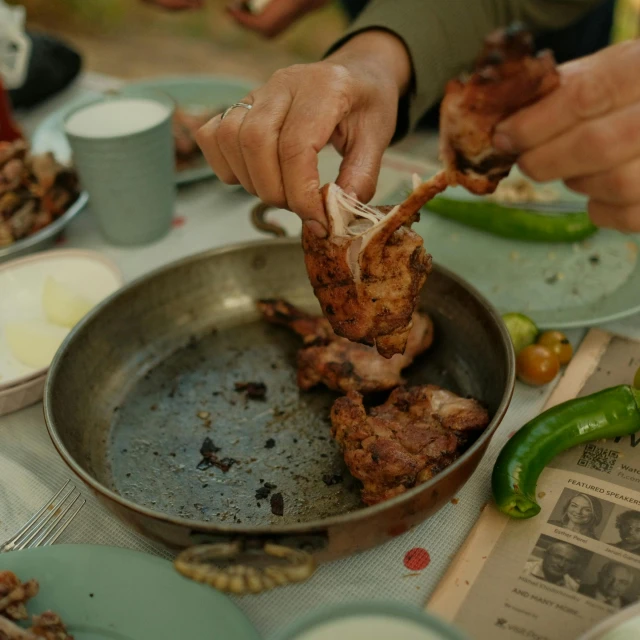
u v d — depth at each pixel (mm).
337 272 588
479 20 784
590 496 589
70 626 533
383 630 486
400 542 583
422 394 625
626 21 1313
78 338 652
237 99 1004
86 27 2332
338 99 606
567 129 528
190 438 642
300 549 528
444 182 542
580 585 549
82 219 876
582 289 733
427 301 696
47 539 591
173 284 713
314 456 623
